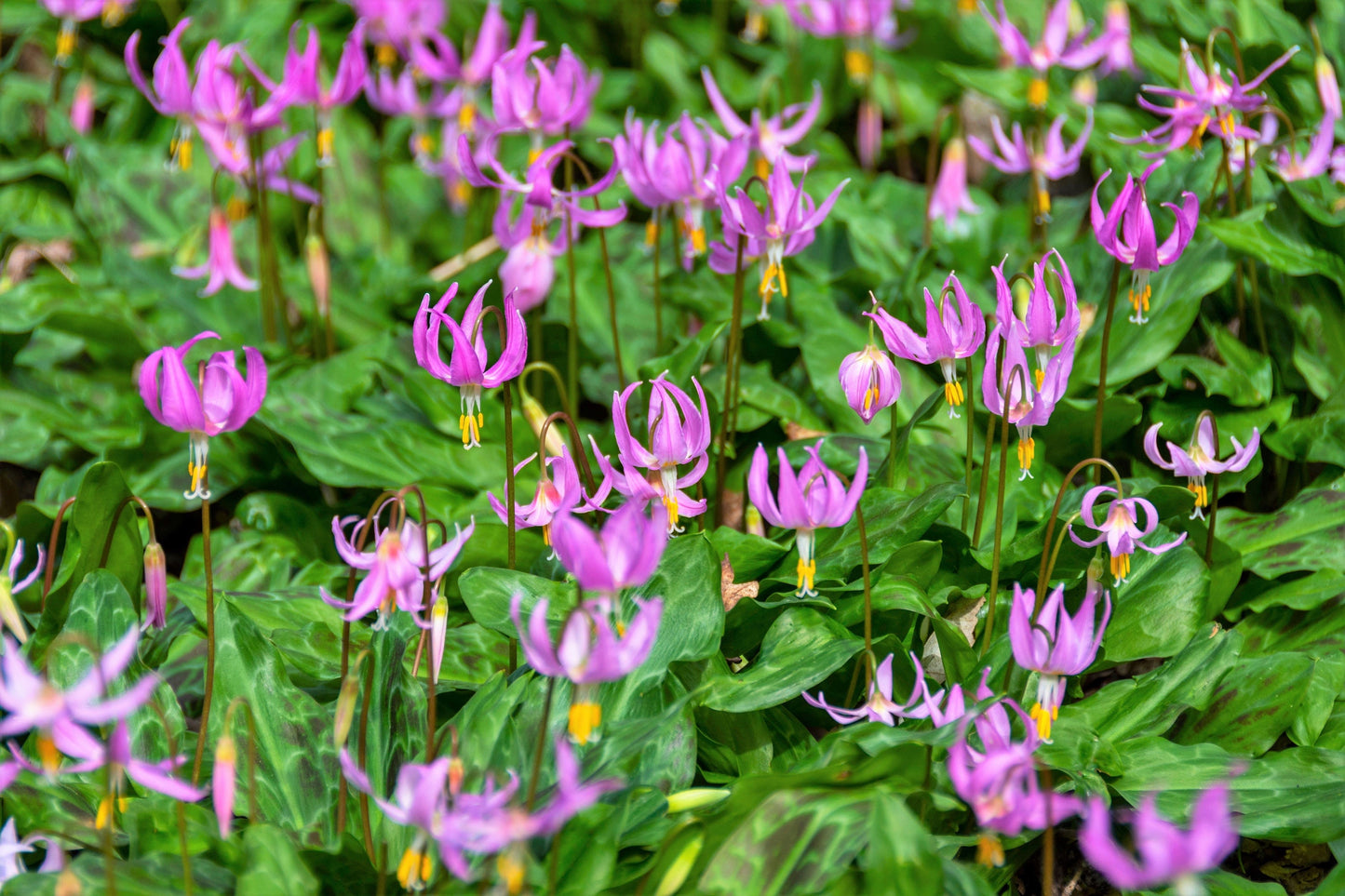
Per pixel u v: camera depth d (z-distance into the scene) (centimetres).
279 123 421
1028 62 425
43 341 430
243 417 236
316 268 409
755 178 369
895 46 550
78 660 255
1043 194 412
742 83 588
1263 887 237
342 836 226
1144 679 281
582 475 295
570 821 228
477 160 364
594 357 420
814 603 275
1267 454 369
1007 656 270
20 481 419
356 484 340
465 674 284
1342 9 463
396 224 518
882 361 260
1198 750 262
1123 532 253
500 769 232
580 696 189
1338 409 338
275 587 342
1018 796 195
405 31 471
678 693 256
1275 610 322
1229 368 349
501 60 368
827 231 453
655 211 357
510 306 231
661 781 243
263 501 358
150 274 454
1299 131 428
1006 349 255
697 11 651
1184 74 420
